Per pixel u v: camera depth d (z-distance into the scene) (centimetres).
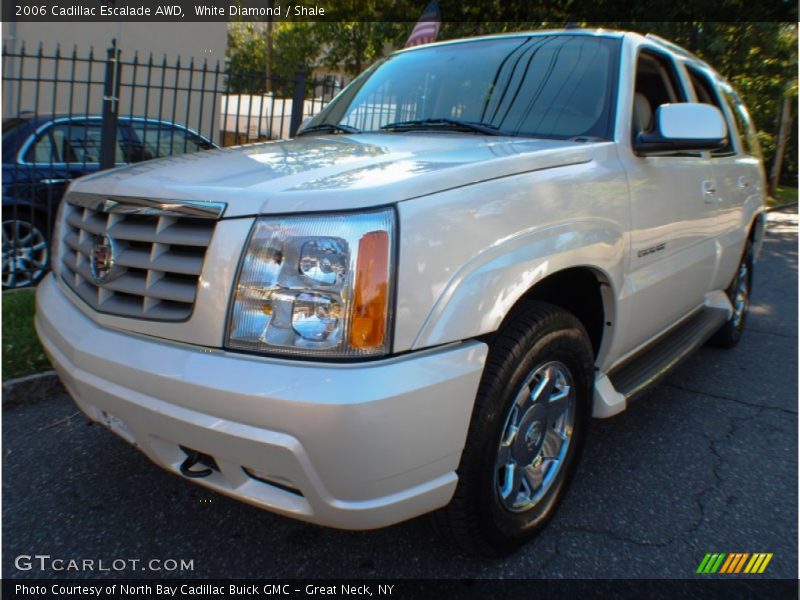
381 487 185
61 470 296
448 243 195
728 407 402
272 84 727
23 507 267
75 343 218
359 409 174
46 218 595
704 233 365
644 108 326
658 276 308
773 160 2342
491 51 344
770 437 360
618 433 358
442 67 346
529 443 240
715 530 269
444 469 199
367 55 1409
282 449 178
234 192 197
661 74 353
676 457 332
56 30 963
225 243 191
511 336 218
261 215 189
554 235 229
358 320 180
